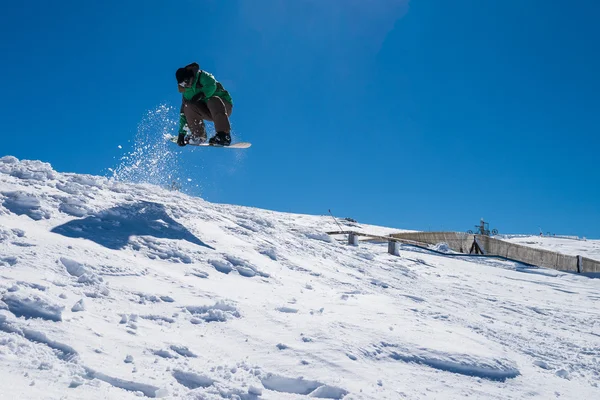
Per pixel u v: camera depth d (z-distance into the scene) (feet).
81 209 18.98
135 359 9.58
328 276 23.45
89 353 9.27
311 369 10.55
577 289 42.52
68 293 11.68
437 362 12.60
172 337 11.06
